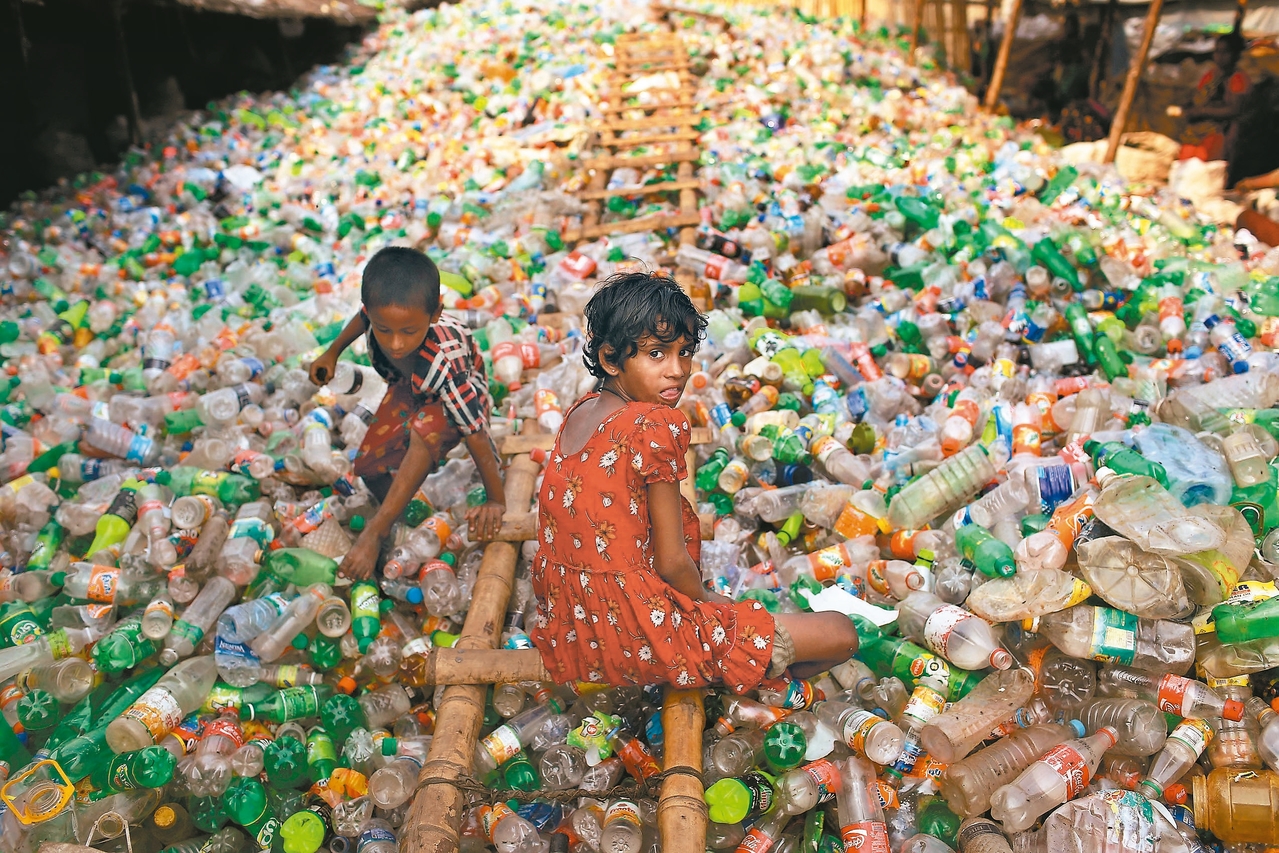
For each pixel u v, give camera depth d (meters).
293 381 4.34
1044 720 2.74
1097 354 4.33
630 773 2.71
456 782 2.48
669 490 2.39
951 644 2.77
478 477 3.85
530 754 2.82
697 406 3.98
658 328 2.33
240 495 3.70
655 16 10.92
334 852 2.53
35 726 2.84
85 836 2.56
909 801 2.60
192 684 2.92
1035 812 2.46
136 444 4.00
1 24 6.94
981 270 4.95
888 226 5.64
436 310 2.89
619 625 2.43
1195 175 7.21
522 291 5.33
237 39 9.87
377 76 9.95
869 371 4.31
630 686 2.69
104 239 6.39
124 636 2.98
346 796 2.64
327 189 6.99
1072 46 10.66
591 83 8.79
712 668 2.49
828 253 5.37
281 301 5.38
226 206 6.80
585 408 2.53
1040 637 2.86
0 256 5.93
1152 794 2.51
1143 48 7.38
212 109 9.02
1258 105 7.50
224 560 3.23
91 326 5.29
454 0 12.73
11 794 2.50
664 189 6.48
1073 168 6.81
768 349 4.39
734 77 8.99
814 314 4.79
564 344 4.65
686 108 8.25
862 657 2.98
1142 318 4.67
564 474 2.46
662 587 2.45
